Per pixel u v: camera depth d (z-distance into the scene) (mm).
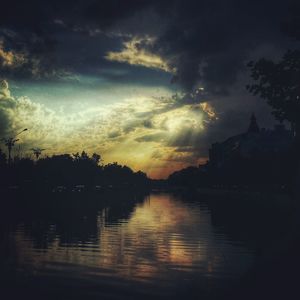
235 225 32500
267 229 29078
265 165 111000
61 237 24688
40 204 61812
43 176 144250
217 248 20516
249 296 9594
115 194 134625
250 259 17422
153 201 86875
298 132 11977
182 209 56625
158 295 11656
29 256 17859
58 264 16125
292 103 11344
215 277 14000
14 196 83375
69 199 82688
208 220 37938
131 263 16531
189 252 19328
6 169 117438
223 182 175375
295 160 12070
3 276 13922
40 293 11820
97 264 16250
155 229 29969
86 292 11961
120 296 11547
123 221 36781
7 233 26344
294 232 10297
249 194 111438
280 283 9375
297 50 11305
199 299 11117
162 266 15938
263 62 11430
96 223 34406
